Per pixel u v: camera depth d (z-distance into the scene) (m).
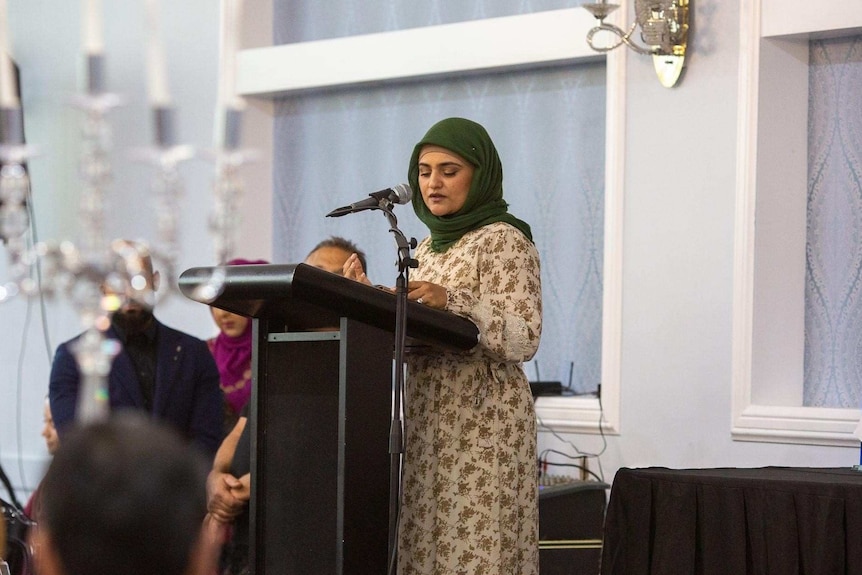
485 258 4.08
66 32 8.95
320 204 8.30
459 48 7.40
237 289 3.39
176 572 1.27
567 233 7.28
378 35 7.72
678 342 6.42
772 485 4.11
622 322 6.61
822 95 6.48
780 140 6.38
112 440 1.29
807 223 6.50
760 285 6.26
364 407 3.49
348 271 3.97
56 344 8.92
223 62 3.27
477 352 3.97
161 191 3.64
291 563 3.58
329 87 8.07
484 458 3.96
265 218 8.45
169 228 3.67
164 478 1.27
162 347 5.71
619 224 6.62
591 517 5.84
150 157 3.39
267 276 3.32
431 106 7.83
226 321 6.30
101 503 1.25
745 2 6.28
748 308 6.22
